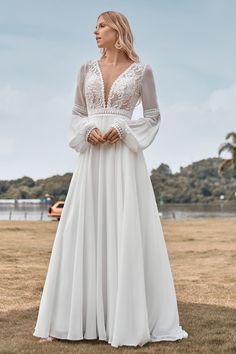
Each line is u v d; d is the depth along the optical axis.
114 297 3.72
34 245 13.63
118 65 4.12
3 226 21.81
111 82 4.06
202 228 22.86
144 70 4.11
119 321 3.64
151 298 3.88
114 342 3.61
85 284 3.82
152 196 4.05
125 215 3.81
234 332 4.13
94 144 3.96
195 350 3.58
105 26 4.10
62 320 3.79
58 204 34.62
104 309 3.80
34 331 4.12
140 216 3.96
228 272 8.38
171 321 3.87
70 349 3.56
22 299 5.79
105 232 3.90
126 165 3.94
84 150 4.02
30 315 4.88
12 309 5.20
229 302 5.62
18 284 6.90
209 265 9.47
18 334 4.06
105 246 3.88
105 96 4.07
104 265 3.85
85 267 3.83
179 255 11.41
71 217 3.91
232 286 6.83
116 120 3.91
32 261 9.88
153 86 4.14
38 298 5.86
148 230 3.96
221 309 5.19
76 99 4.25
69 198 3.99
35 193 122.00
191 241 15.62
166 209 76.88
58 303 3.82
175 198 115.44
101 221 3.89
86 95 4.14
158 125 4.15
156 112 4.14
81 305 3.75
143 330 3.66
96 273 3.81
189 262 10.04
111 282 3.75
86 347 3.61
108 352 3.48
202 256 11.14
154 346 3.66
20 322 4.57
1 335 4.04
